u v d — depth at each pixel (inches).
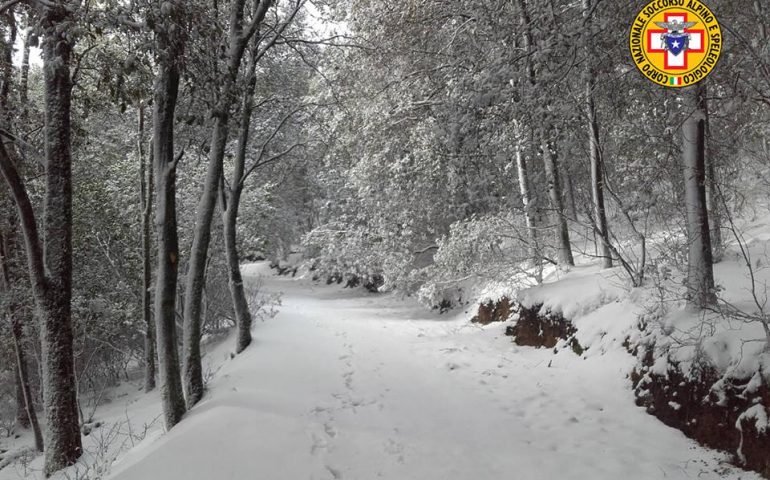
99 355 494.3
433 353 341.7
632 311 249.0
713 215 253.3
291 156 605.6
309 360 330.3
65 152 267.6
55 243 263.7
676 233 271.7
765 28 193.6
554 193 371.2
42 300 261.1
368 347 370.3
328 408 237.3
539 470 167.6
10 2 200.4
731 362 171.0
